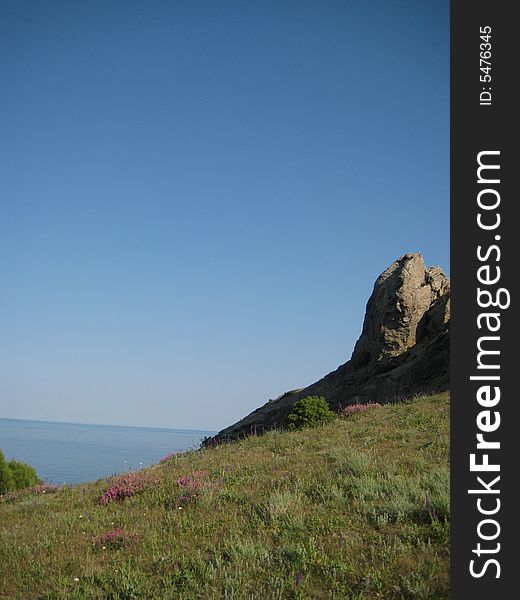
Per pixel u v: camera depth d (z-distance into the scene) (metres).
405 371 31.56
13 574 9.23
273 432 22.62
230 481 13.63
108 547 10.05
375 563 7.80
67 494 17.14
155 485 14.67
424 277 36.19
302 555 8.14
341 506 10.27
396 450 14.69
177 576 8.14
